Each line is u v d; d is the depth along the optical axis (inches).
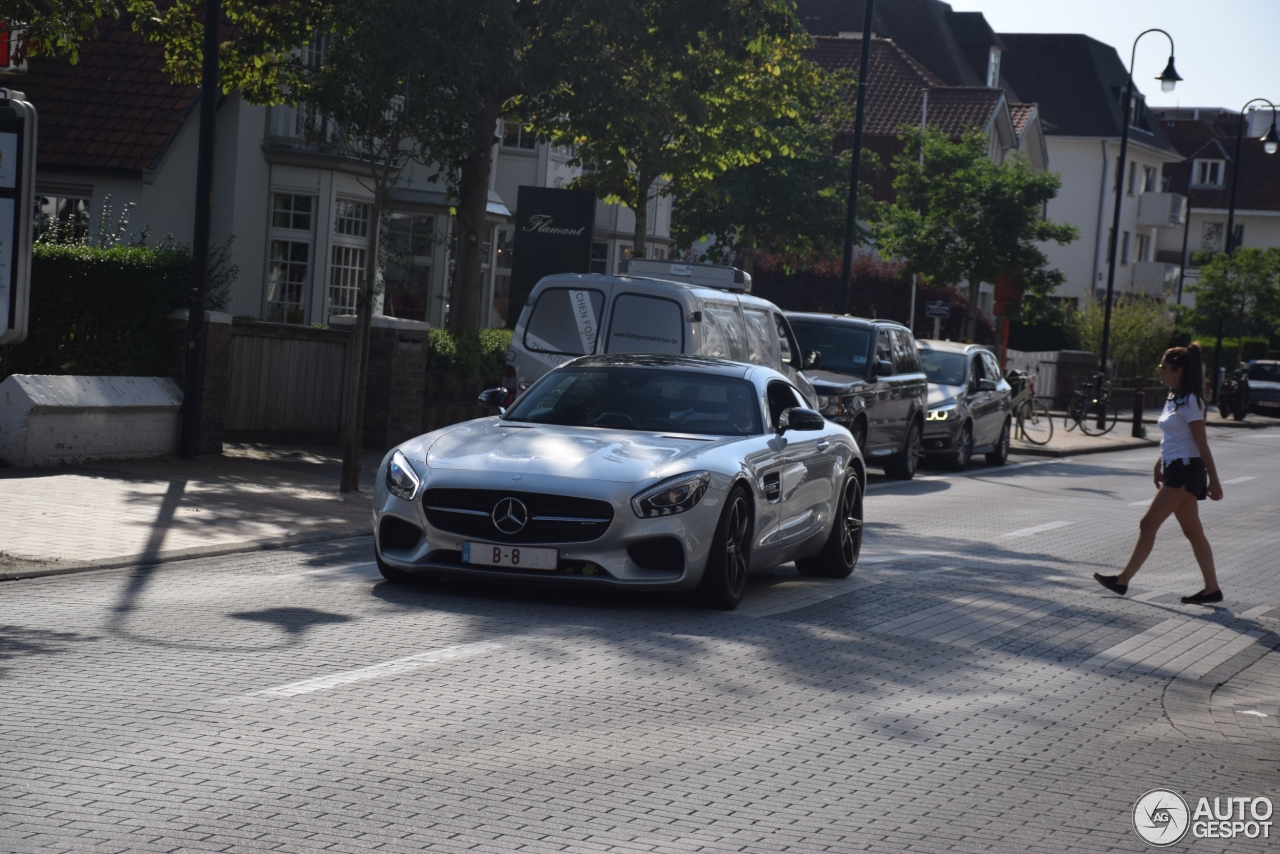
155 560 407.2
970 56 2940.5
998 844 206.2
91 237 1079.0
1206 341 2374.5
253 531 466.6
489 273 1396.4
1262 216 3385.8
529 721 253.9
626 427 398.6
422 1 607.5
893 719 276.1
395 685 273.1
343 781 212.5
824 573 450.9
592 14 848.3
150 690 258.8
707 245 1971.0
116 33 1120.8
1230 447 1428.4
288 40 879.7
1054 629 390.9
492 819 199.9
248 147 1085.8
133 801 197.5
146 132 1070.4
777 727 262.4
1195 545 459.8
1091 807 229.0
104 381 613.9
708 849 194.1
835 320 840.9
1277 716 308.2
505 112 970.1
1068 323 2081.7
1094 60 3021.7
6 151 376.2
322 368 777.6
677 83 925.2
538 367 639.1
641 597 385.1
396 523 370.9
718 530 363.3
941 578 467.5
